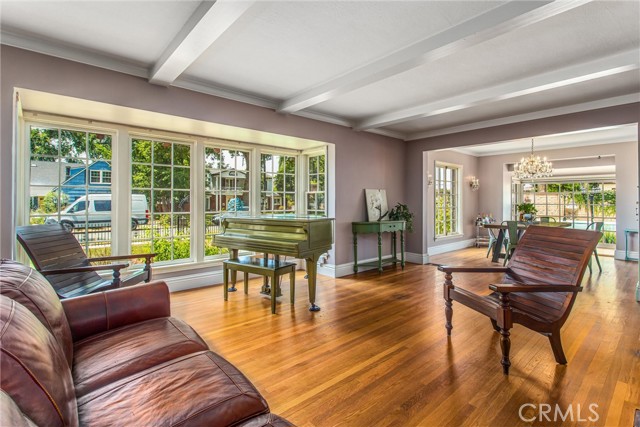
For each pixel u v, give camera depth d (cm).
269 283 446
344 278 483
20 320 100
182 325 186
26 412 79
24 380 82
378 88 359
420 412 176
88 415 108
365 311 337
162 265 407
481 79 331
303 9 212
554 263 244
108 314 180
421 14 218
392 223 534
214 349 251
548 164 633
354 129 510
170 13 216
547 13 197
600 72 286
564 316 222
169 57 257
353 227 514
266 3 205
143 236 395
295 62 293
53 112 316
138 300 191
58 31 240
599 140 662
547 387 198
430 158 713
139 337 166
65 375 108
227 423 107
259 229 360
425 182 598
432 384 202
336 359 235
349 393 194
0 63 239
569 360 230
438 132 559
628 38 250
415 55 258
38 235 264
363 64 296
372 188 550
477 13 217
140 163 392
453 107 392
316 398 189
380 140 564
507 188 844
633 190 640
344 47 264
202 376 129
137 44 259
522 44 260
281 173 531
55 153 335
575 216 796
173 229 420
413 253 609
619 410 176
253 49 269
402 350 248
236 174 479
